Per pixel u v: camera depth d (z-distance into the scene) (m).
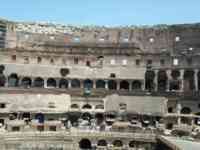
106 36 118.06
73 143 82.56
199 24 109.81
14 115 92.75
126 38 117.00
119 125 87.44
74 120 97.50
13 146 77.38
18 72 101.81
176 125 88.56
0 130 82.00
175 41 112.50
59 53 110.62
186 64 103.94
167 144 71.88
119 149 81.50
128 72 106.62
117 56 110.75
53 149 77.69
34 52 107.62
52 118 95.12
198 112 96.19
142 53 109.38
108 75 106.62
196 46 108.75
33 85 103.19
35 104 95.44
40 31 116.69
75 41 118.00
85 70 106.75
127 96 98.75
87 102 100.31
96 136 84.44
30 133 80.12
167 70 106.00
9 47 112.38
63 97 98.25
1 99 92.81
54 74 104.88
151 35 115.81
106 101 99.31
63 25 119.06
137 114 95.81
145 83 109.19
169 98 98.50
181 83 104.00
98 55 111.19
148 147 81.88
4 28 112.00
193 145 67.50
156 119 95.06
